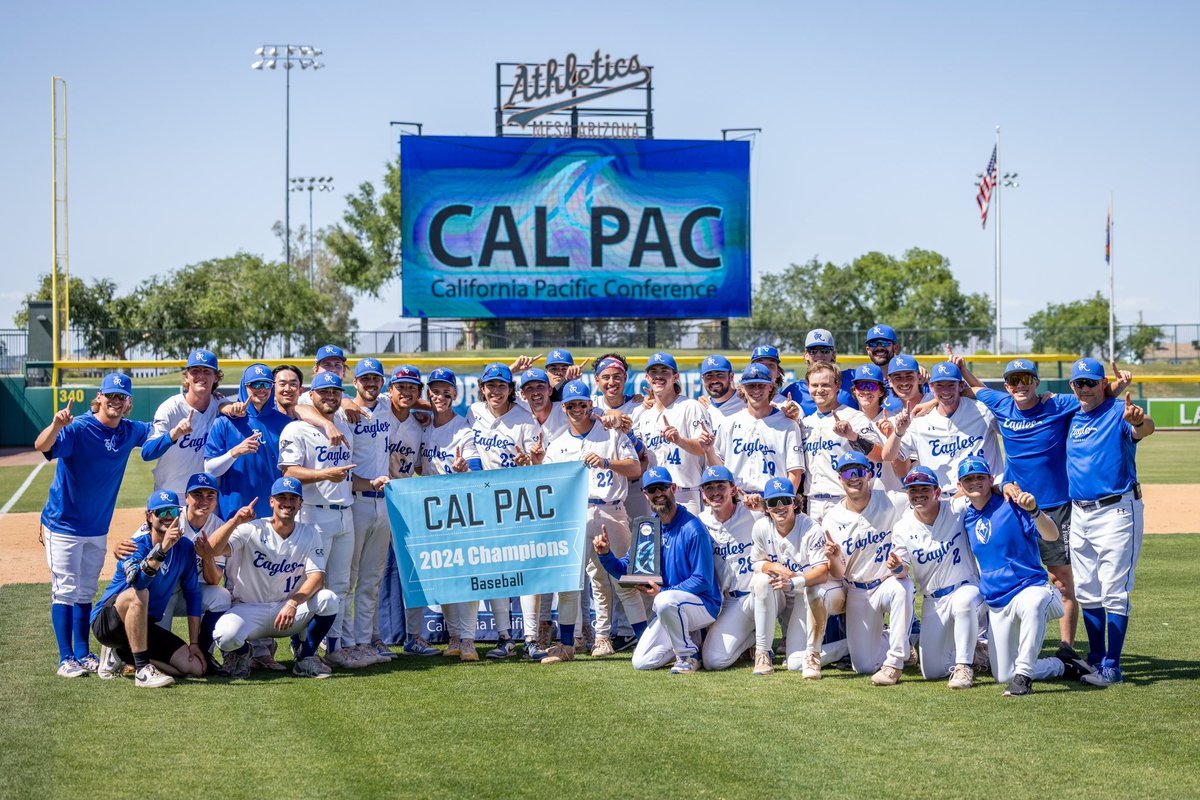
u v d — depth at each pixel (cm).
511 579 747
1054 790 479
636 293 2897
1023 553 653
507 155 2852
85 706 621
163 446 720
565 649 752
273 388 760
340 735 566
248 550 695
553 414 810
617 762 520
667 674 703
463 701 633
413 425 805
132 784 495
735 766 513
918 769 507
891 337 867
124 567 670
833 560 682
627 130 2977
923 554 666
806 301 6794
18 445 2861
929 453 762
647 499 773
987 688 655
